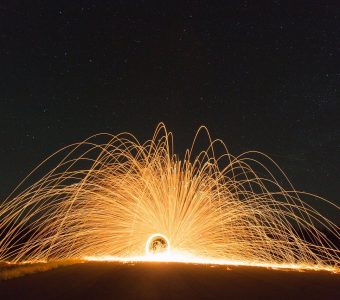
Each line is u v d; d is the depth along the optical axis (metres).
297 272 34.50
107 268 31.94
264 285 25.41
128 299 18.81
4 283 23.11
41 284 22.84
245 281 26.91
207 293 21.44
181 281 25.52
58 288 21.59
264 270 34.91
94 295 19.66
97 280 24.81
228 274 30.52
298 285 26.17
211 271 32.06
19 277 25.78
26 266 32.47
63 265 33.78
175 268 33.19
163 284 23.92
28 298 18.55
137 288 22.14
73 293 20.12
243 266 38.69
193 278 27.27
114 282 24.14
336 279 30.52
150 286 22.97
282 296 21.52
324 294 22.84
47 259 45.16
